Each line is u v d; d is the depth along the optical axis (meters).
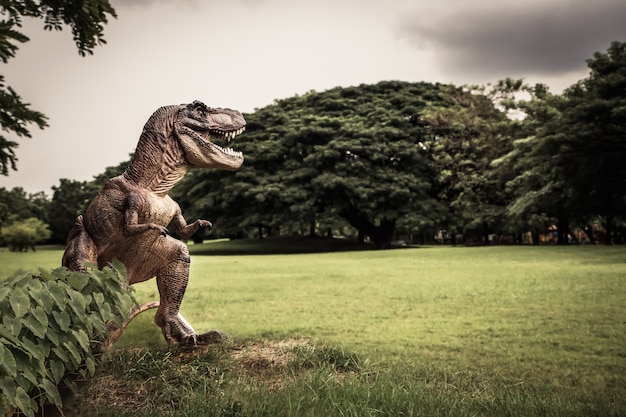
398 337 6.35
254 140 37.25
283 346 4.84
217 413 3.13
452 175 34.59
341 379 4.00
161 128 4.30
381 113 37.47
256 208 35.28
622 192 25.03
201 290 11.30
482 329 6.79
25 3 6.71
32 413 2.35
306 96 42.75
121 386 3.67
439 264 17.33
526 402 3.61
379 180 34.19
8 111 7.41
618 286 10.43
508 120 34.47
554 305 8.49
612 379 4.52
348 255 24.41
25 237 36.75
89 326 2.75
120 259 4.26
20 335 2.51
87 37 7.18
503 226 36.34
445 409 3.32
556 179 25.61
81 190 57.44
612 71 22.09
